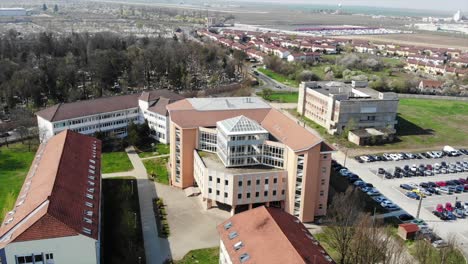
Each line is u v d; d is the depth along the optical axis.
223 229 84.94
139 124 170.88
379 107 192.38
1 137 167.88
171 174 133.62
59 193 85.38
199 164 121.56
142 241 102.38
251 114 135.12
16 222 79.81
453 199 133.12
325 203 117.31
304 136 114.69
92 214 86.69
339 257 97.56
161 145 168.00
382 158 166.62
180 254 98.06
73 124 157.88
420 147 183.38
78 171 99.75
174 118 128.62
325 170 114.25
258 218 83.31
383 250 90.56
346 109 189.00
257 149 117.75
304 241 78.25
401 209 124.81
